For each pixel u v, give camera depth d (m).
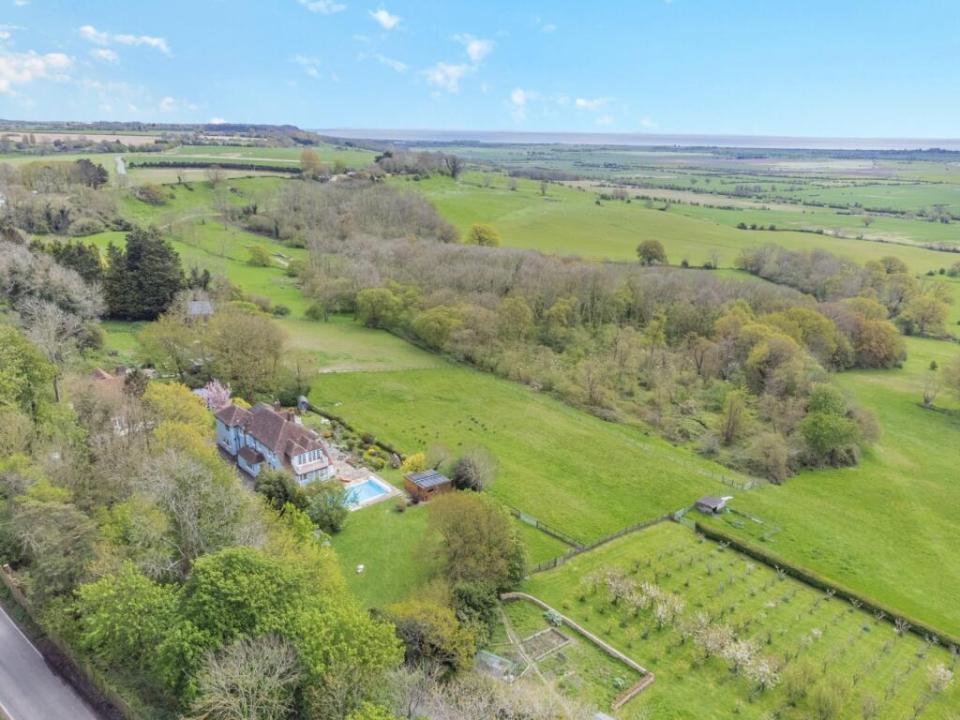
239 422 79.31
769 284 146.12
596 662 50.53
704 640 52.38
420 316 122.69
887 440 102.38
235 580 40.03
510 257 145.38
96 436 62.78
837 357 126.88
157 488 50.31
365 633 40.06
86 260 115.50
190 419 73.31
